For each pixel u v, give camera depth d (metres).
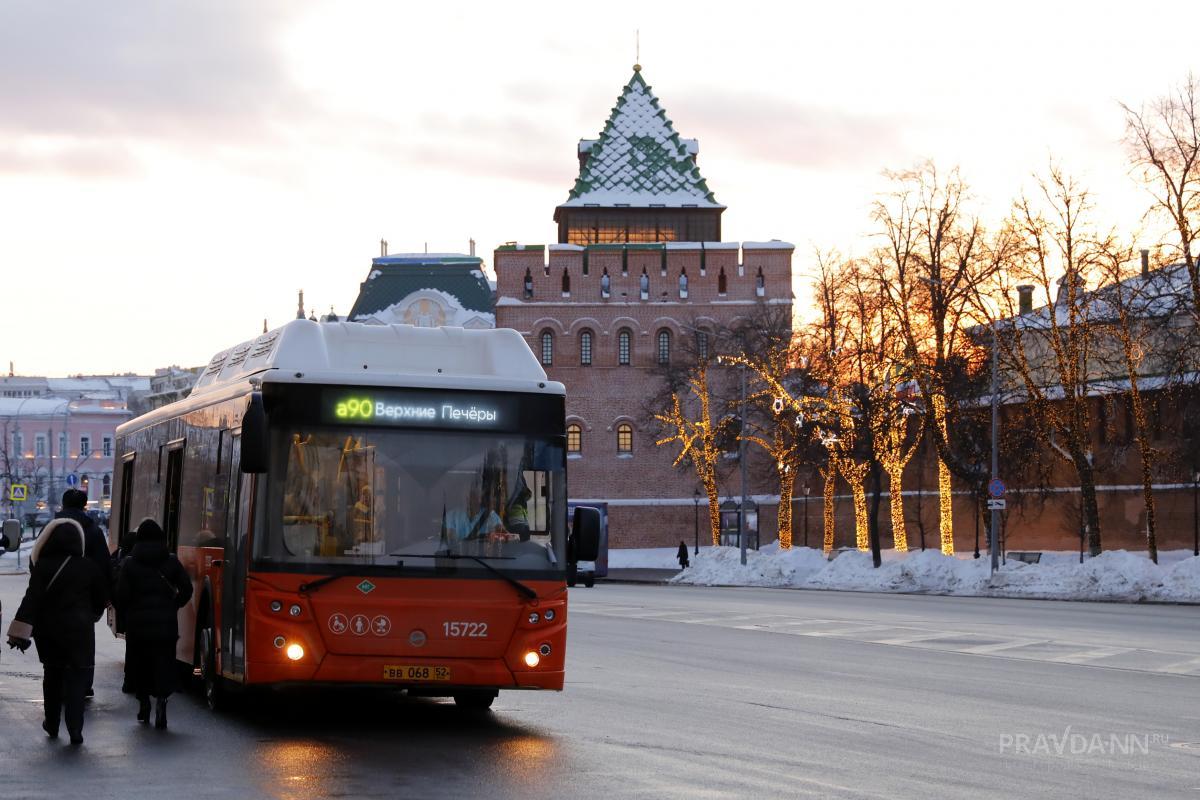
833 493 88.12
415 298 122.62
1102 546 73.88
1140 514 72.00
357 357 16.88
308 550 15.90
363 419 16.30
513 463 16.48
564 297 105.38
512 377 16.86
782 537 81.25
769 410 83.19
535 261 105.50
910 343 67.44
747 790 12.41
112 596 17.12
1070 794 12.48
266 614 15.77
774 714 18.12
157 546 16.45
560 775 13.15
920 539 85.56
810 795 12.19
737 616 39.78
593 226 110.94
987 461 71.19
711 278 105.56
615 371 105.00
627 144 112.88
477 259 127.62
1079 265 61.16
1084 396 63.00
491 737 15.84
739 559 71.50
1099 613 41.22
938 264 67.44
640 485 104.69
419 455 16.30
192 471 19.81
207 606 18.42
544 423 16.67
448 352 17.12
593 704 19.20
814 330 77.56
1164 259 57.56
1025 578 54.78
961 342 67.12
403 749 14.85
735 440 91.12
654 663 25.47
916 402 71.75
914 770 13.69
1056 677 22.98
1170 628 34.34
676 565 101.06
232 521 16.94
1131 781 13.24
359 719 17.48
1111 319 63.16
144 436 23.91
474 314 122.75
